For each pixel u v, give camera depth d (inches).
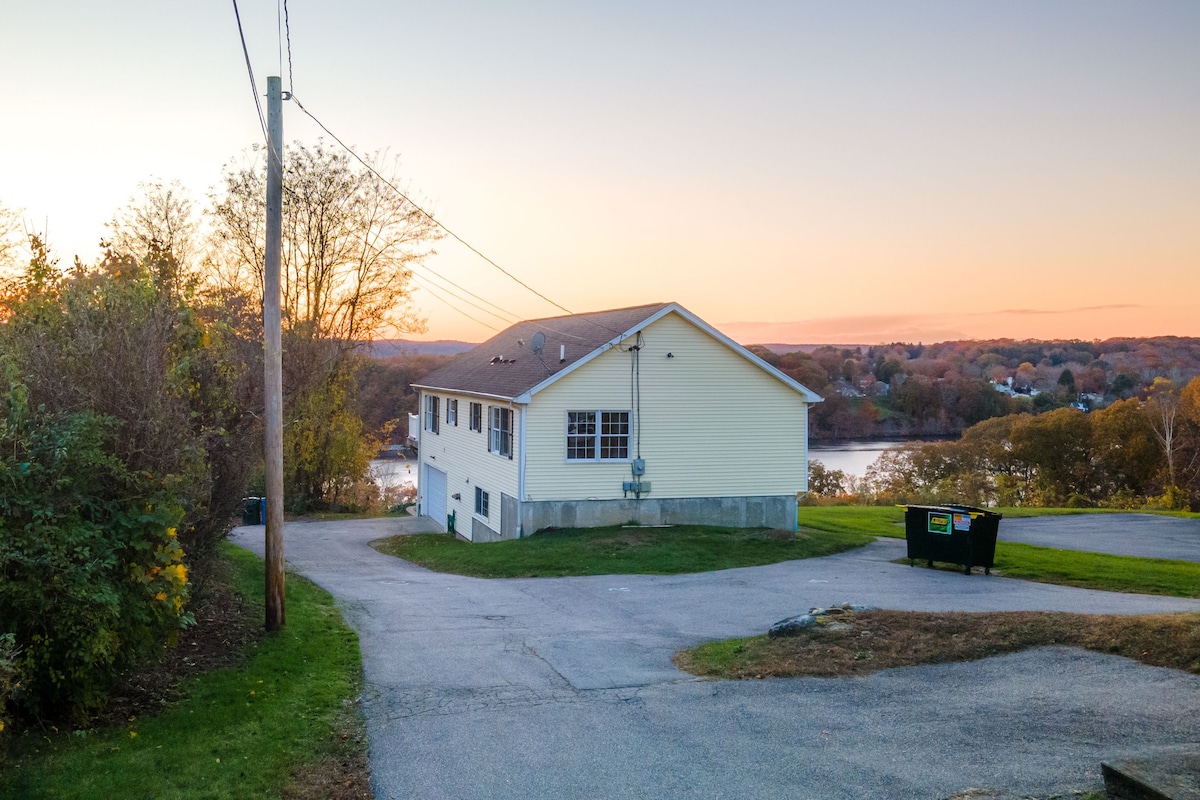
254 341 936.3
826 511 1252.5
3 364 292.4
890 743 297.3
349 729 329.4
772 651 429.1
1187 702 320.5
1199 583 661.3
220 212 1334.9
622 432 944.3
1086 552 866.8
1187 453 2273.6
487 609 587.8
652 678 400.8
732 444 971.9
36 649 277.0
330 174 1384.1
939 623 446.6
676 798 262.5
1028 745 287.4
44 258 415.2
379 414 2023.9
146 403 331.9
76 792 248.2
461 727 331.3
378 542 1087.6
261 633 447.2
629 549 823.1
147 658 333.4
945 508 754.8
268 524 453.4
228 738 303.4
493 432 1019.9
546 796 267.3
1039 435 2384.4
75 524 287.7
